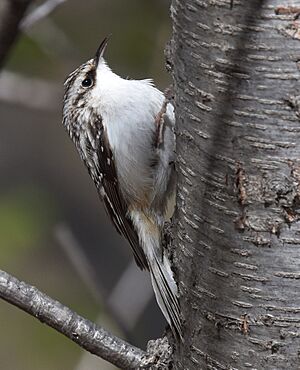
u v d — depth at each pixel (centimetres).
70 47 1222
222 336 626
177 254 661
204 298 631
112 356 702
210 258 618
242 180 588
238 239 600
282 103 566
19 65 1207
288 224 585
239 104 576
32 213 1198
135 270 1140
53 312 697
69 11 1277
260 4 554
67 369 1260
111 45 1223
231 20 565
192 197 623
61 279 1325
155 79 1209
